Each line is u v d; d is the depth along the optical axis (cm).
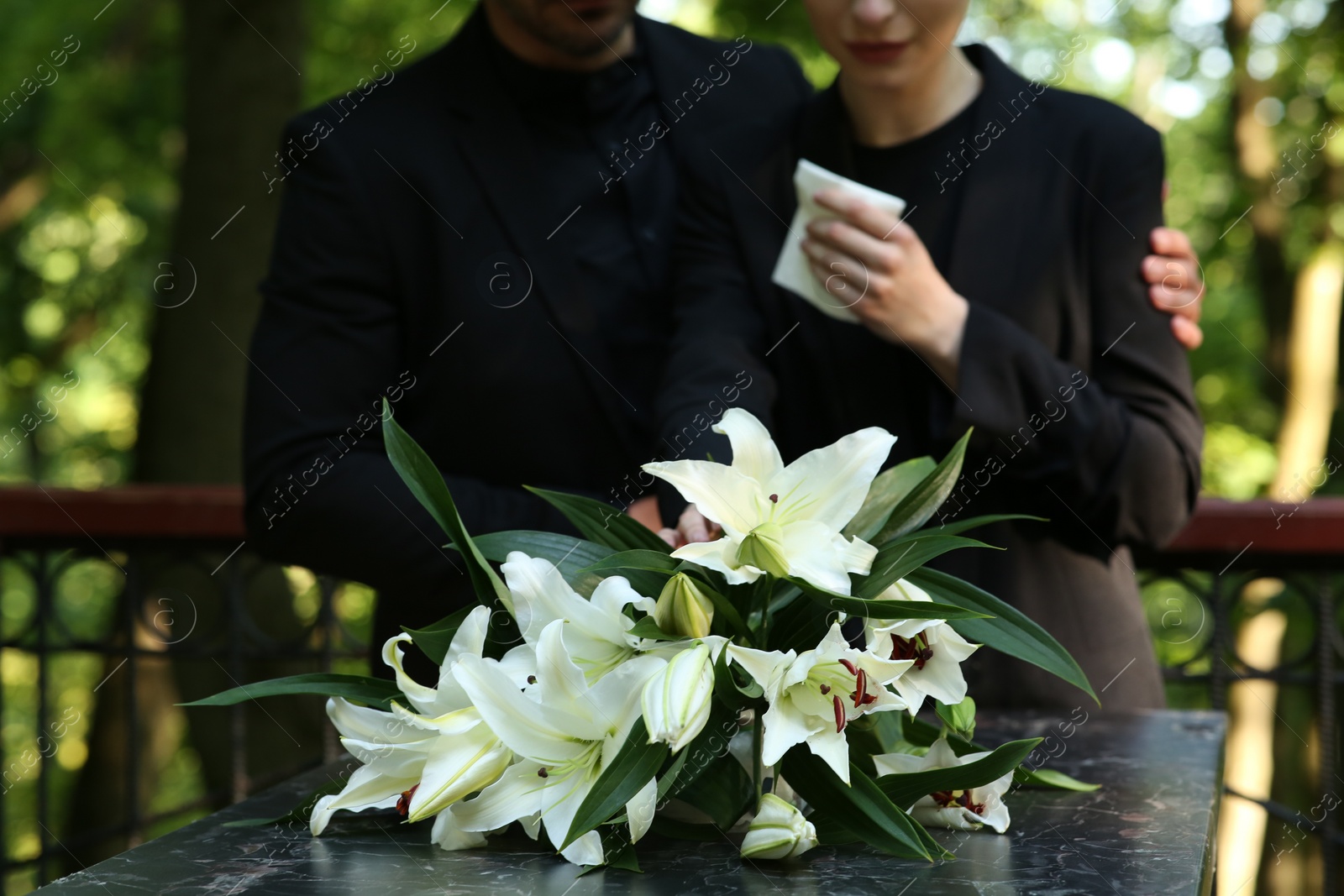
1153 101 877
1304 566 259
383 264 198
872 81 185
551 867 107
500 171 202
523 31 200
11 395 1009
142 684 583
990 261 187
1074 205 190
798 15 736
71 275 986
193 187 497
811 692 105
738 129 206
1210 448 784
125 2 775
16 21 780
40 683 297
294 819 121
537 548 114
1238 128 754
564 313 201
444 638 113
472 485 191
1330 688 259
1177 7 829
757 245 197
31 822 883
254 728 447
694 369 184
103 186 885
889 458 189
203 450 485
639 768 100
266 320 199
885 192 196
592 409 202
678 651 104
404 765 112
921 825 115
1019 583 183
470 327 198
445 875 104
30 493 286
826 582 101
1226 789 266
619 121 215
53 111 795
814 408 194
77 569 873
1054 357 184
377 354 197
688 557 103
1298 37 726
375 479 186
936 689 110
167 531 285
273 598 430
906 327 177
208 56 498
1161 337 188
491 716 103
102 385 1044
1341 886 525
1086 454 177
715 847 113
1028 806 129
